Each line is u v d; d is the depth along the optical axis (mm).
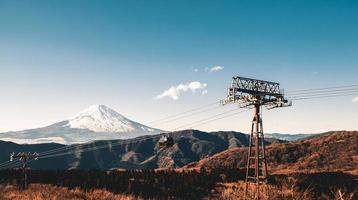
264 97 55938
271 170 163500
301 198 16578
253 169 120250
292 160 182375
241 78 57531
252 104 55156
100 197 51781
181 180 99812
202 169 116938
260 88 57281
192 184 97875
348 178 93250
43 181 96938
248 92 56500
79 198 49500
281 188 17906
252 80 57750
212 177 105125
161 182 98938
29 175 103250
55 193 52156
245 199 17938
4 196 49719
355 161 158250
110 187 90000
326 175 95188
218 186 96750
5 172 107625
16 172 108625
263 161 52406
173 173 113312
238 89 57094
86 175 102250
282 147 198875
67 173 107688
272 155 191750
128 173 111375
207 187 95812
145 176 105438
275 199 17047
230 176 107500
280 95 56250
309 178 84688
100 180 94375
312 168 160125
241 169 119500
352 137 188625
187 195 90875
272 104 56281
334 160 167000
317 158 174250
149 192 91250
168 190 93062
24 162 78312
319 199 16297
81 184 88812
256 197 17766
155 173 111125
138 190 91188
